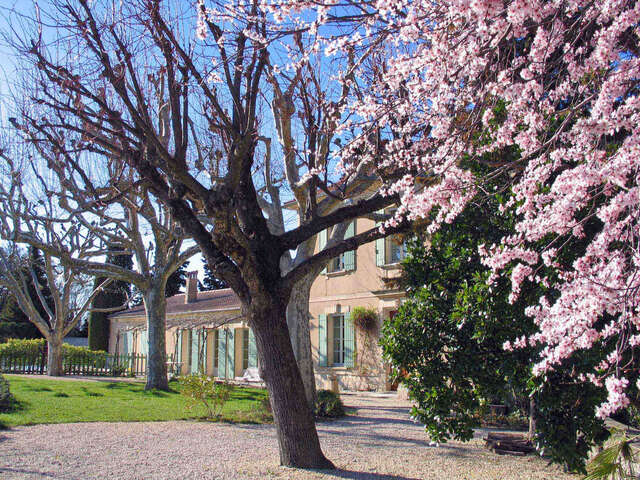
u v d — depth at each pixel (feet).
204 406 37.81
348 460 21.62
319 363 59.31
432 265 20.16
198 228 20.08
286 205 61.67
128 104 17.71
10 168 45.39
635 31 10.93
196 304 81.56
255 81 19.81
